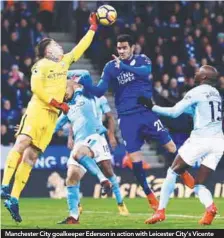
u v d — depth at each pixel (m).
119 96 16.92
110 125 19.17
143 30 31.64
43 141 14.66
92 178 25.59
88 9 32.38
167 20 33.03
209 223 14.35
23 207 21.02
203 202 14.37
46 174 25.72
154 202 16.83
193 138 14.30
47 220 16.25
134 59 16.69
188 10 33.28
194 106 14.33
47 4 32.94
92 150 15.76
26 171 14.49
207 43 32.34
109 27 31.44
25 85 28.41
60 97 14.60
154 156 28.83
